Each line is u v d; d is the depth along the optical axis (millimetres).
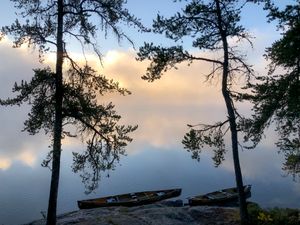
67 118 16406
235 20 16609
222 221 17672
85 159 16750
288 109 14406
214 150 17250
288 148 16281
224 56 16969
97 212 19656
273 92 14789
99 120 16406
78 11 16516
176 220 17797
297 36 13586
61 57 16266
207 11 16781
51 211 15688
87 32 16625
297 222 16375
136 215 18453
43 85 16047
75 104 15984
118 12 16656
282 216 17094
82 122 16266
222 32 16859
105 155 16656
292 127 15234
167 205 22938
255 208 18375
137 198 26109
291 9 13891
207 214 18703
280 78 14742
